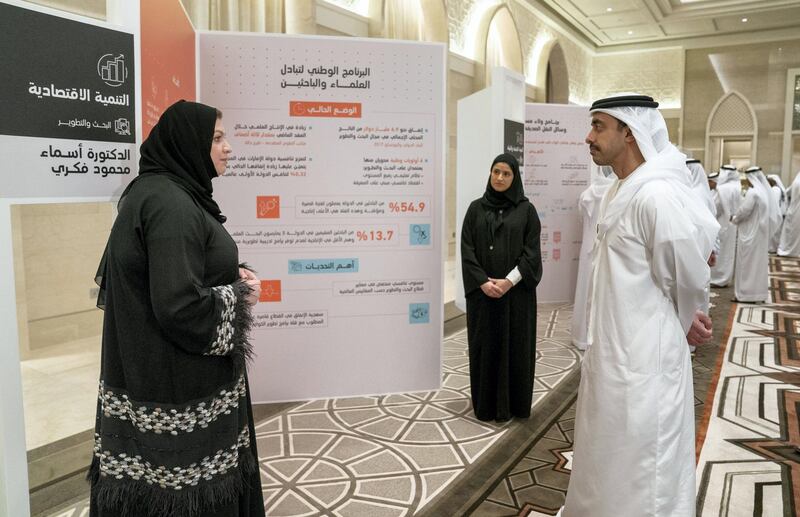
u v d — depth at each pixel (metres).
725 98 12.83
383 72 2.95
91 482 1.43
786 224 10.48
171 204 1.30
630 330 1.61
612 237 1.67
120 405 1.34
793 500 2.27
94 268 4.31
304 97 2.90
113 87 1.69
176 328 1.27
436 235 3.09
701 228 1.57
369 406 3.30
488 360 3.03
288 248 2.97
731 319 5.57
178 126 1.42
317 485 2.39
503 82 3.89
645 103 1.68
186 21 2.50
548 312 5.80
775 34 12.26
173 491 1.33
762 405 3.30
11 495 1.43
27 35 1.45
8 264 1.41
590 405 1.69
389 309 3.09
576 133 5.12
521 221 2.99
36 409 3.12
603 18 11.47
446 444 2.79
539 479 2.45
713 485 2.38
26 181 1.46
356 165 2.98
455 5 7.70
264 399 3.05
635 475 1.59
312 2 4.44
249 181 2.91
